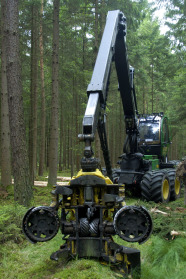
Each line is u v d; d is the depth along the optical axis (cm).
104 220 349
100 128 438
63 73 1605
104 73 405
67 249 334
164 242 416
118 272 318
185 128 2453
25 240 472
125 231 316
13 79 657
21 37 1404
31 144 1223
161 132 1021
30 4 1308
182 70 1698
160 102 3047
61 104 2025
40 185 1099
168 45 1619
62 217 362
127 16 1373
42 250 424
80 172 353
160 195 775
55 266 350
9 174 957
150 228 309
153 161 940
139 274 330
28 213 325
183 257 387
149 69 2456
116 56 550
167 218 529
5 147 959
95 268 312
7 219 493
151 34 2170
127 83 614
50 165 1011
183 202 844
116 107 2333
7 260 387
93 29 1622
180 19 1423
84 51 1678
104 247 334
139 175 872
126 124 750
